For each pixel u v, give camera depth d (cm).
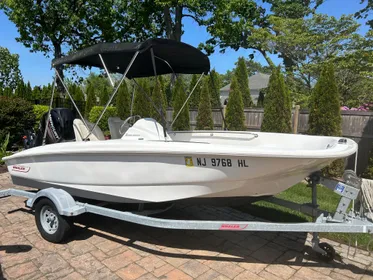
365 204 247
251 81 2619
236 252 284
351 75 901
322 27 1078
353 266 261
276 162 227
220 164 239
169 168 256
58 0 1326
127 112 924
